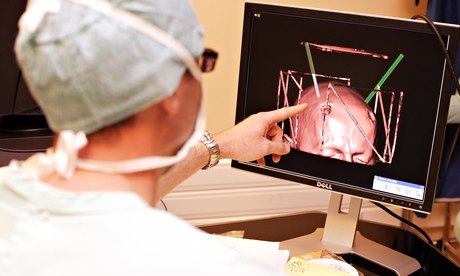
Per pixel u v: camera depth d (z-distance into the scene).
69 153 0.57
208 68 0.69
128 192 0.59
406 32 1.10
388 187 1.18
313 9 1.17
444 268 1.22
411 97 1.12
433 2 1.76
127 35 0.56
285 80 1.23
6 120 1.13
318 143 1.22
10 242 0.58
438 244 2.20
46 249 0.56
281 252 1.14
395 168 1.16
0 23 0.98
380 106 1.15
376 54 1.13
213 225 1.38
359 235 1.33
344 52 1.16
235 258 0.59
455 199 1.92
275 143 1.24
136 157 0.60
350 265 1.17
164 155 0.64
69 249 0.55
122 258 0.55
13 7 0.97
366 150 1.18
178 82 0.59
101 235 0.56
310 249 1.25
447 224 2.16
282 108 1.23
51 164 0.60
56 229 0.56
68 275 0.55
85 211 0.56
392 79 1.13
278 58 1.23
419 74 1.11
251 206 1.86
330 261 1.16
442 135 1.11
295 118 1.23
